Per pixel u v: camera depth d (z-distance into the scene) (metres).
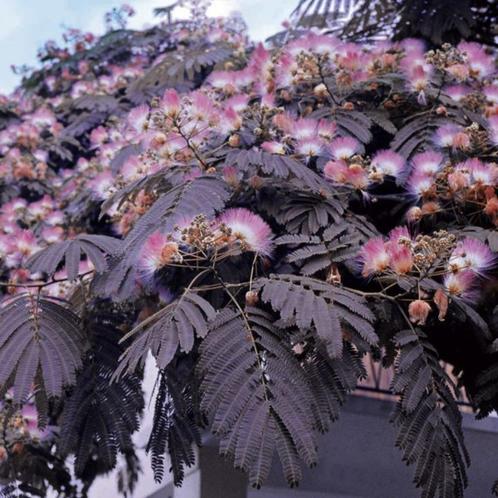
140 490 4.07
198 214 1.95
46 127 5.38
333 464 4.21
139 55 6.11
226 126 2.33
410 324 1.94
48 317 2.07
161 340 1.69
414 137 2.48
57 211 4.15
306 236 2.11
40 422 2.01
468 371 2.31
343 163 2.23
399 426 1.80
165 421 2.16
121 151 3.19
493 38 3.49
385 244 1.91
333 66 2.79
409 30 3.42
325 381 1.75
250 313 1.79
